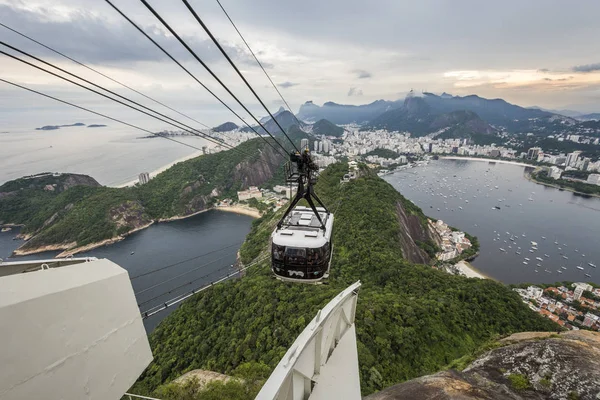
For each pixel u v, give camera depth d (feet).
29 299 9.25
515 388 23.18
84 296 11.40
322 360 21.01
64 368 10.57
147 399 24.22
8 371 8.71
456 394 22.68
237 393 55.16
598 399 20.17
